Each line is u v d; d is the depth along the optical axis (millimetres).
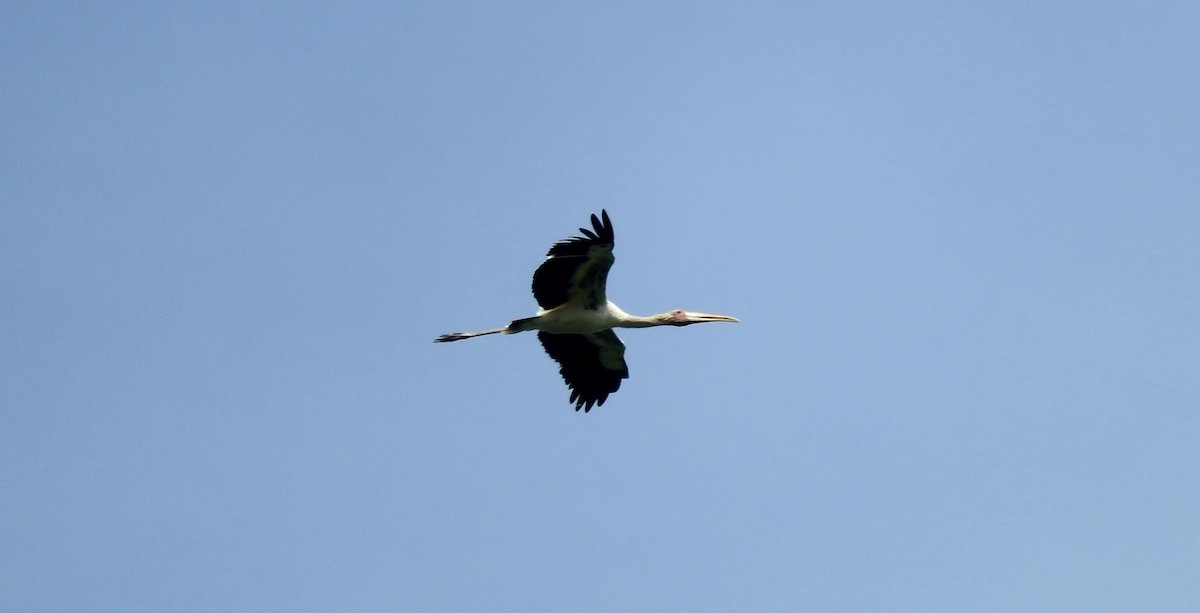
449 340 23375
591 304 22922
